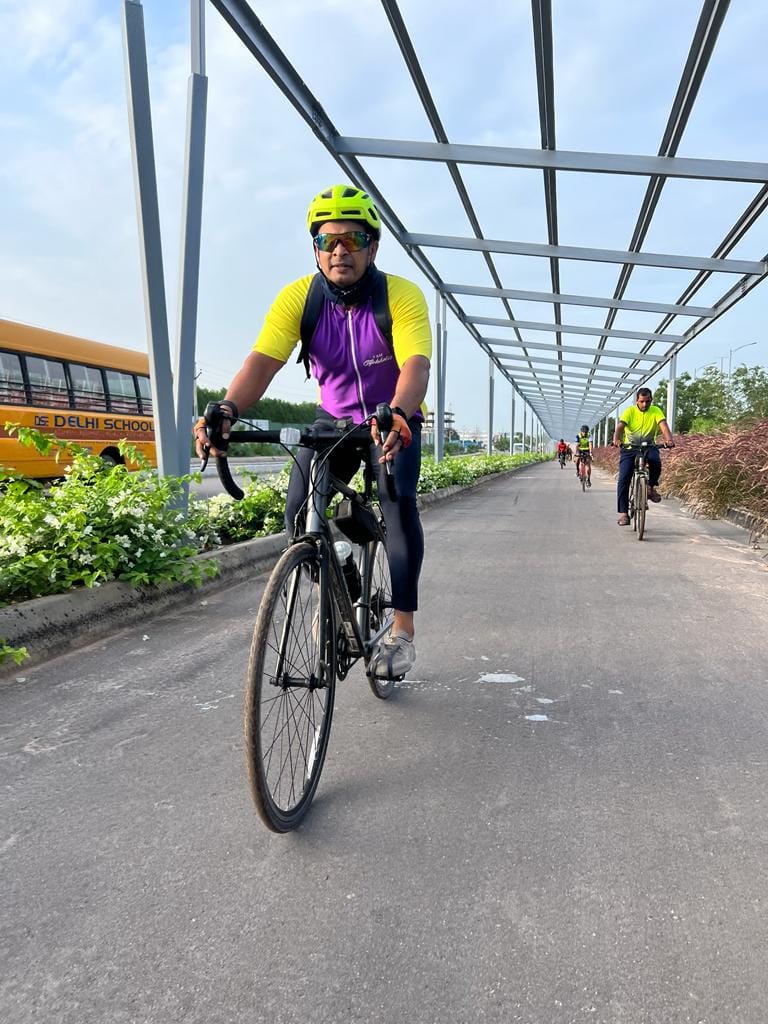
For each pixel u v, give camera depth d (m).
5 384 11.17
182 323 5.55
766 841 1.96
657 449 8.55
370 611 2.75
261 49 6.50
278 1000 1.40
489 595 5.09
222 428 2.26
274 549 6.33
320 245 2.51
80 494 4.57
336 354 2.68
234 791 2.26
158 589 4.63
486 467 24.64
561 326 19.16
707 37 6.39
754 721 2.79
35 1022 1.35
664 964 1.49
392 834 2.01
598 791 2.24
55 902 1.71
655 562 6.49
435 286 16.09
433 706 2.98
